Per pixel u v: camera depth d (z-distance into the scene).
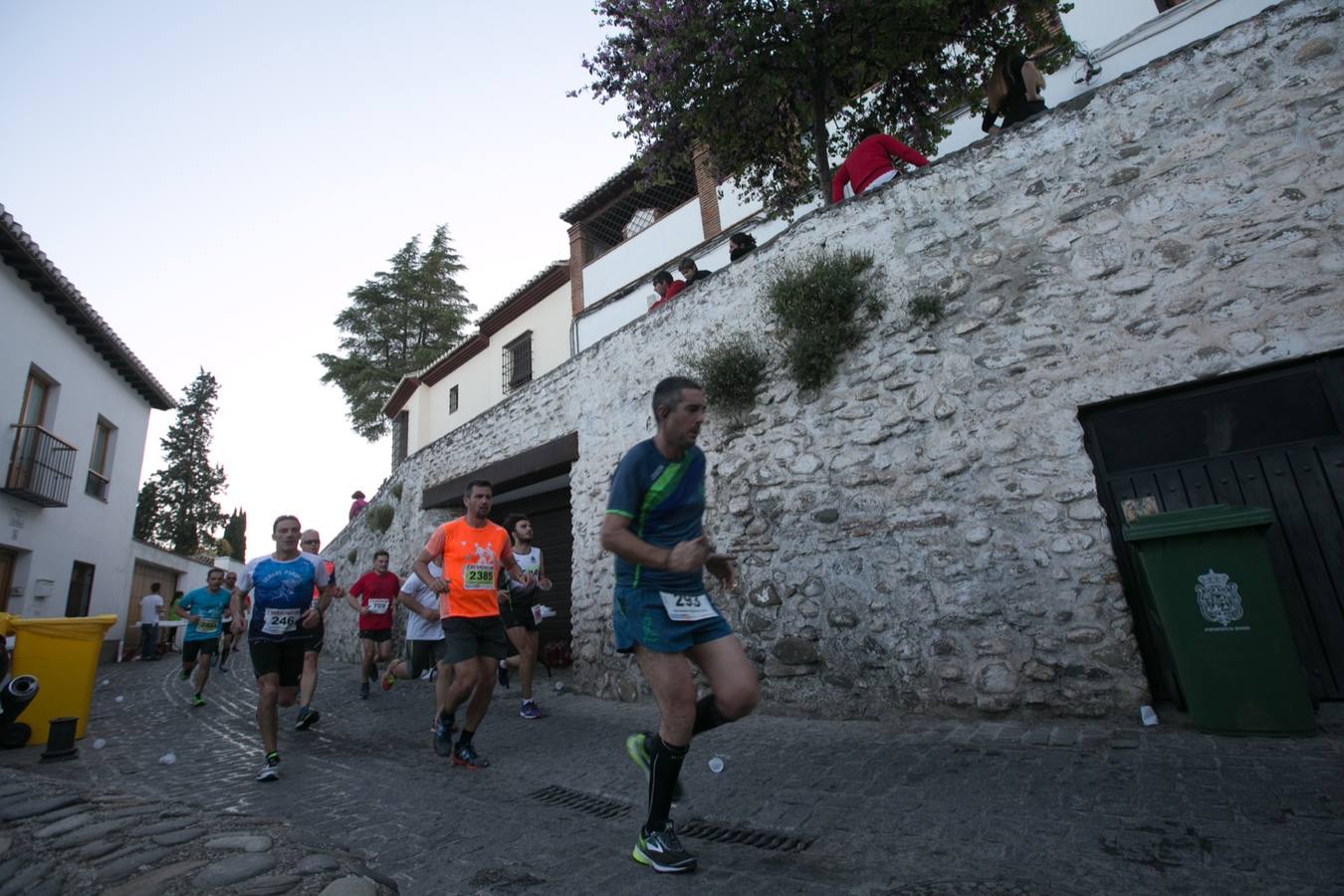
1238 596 3.67
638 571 2.66
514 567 5.12
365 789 4.18
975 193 5.57
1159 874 2.29
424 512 13.76
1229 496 4.34
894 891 2.32
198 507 43.56
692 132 7.61
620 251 13.49
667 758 2.62
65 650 6.27
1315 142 4.30
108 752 5.74
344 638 16.39
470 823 3.42
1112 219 4.92
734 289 7.18
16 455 13.02
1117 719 4.29
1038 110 6.05
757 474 6.48
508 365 17.34
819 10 6.62
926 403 5.50
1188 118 4.74
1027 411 5.02
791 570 6.02
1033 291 5.15
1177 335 4.55
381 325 29.17
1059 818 2.84
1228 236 4.49
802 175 8.67
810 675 5.71
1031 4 7.07
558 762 4.70
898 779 3.60
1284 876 2.20
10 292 12.75
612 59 7.25
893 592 5.39
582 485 8.87
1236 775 3.09
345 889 2.36
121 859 2.63
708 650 2.63
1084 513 4.66
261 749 5.66
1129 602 4.60
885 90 8.14
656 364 7.98
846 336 6.04
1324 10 4.38
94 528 16.69
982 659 4.88
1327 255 4.17
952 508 5.21
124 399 18.33
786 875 2.54
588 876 2.65
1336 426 4.09
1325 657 3.98
